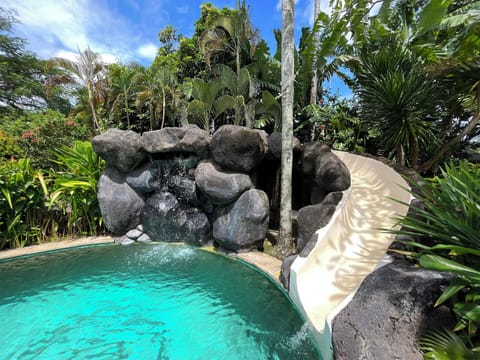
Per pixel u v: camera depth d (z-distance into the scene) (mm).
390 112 5062
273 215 6523
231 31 8672
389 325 1733
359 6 6320
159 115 10758
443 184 2379
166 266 4465
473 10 4594
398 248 2654
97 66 9391
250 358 2258
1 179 4840
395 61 5254
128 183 6113
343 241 3496
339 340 1810
